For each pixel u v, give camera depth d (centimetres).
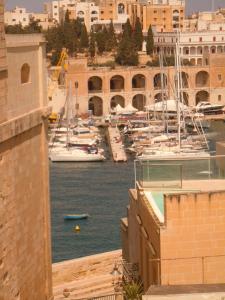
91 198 10512
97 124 19950
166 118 16862
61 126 18562
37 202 3394
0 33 2741
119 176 12488
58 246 7875
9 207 2903
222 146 3903
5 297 2844
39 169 3425
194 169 3275
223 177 3291
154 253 2839
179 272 2728
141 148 14425
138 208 3384
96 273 4788
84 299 3778
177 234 2716
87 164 13900
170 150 13688
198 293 1933
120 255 4862
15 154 2997
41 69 3447
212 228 2741
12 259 2948
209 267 2745
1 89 2797
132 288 3036
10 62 2942
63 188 11406
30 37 3259
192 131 17700
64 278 4659
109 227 8669
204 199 2716
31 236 3278
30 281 3269
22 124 3045
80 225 8788
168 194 2705
